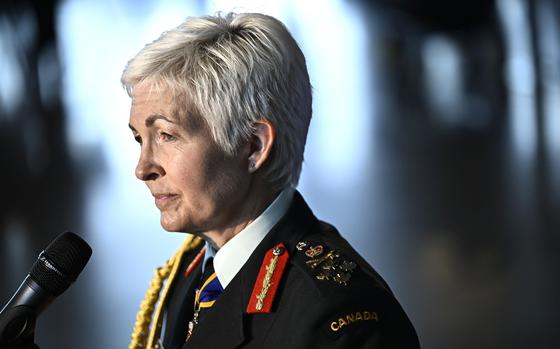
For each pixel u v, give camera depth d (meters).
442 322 8.77
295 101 2.74
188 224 2.75
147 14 27.03
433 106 20.38
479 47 23.80
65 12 23.91
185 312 3.06
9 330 2.52
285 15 27.80
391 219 12.30
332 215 12.55
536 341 8.27
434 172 14.95
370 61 24.02
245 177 2.74
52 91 21.55
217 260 2.83
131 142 17.42
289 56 2.71
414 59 24.19
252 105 2.66
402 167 15.29
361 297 2.63
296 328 2.61
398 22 24.94
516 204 12.90
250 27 2.69
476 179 14.41
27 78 21.08
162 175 2.71
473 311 9.01
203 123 2.65
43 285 2.58
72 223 12.48
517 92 22.05
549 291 9.44
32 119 19.30
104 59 23.45
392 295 2.74
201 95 2.61
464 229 11.78
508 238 11.32
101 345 8.42
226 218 2.79
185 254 3.35
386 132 17.89
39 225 12.44
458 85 22.41
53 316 9.06
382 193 13.66
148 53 2.64
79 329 8.75
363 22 26.52
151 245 11.38
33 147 17.02
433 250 10.97
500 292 9.48
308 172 14.88
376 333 2.60
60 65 22.22
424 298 9.39
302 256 2.76
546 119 19.27
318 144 16.75
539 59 23.45
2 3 21.34
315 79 22.20
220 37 2.66
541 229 11.67
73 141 17.52
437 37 24.33
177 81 2.61
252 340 2.67
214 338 2.71
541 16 23.55
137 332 3.32
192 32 2.66
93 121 19.06
